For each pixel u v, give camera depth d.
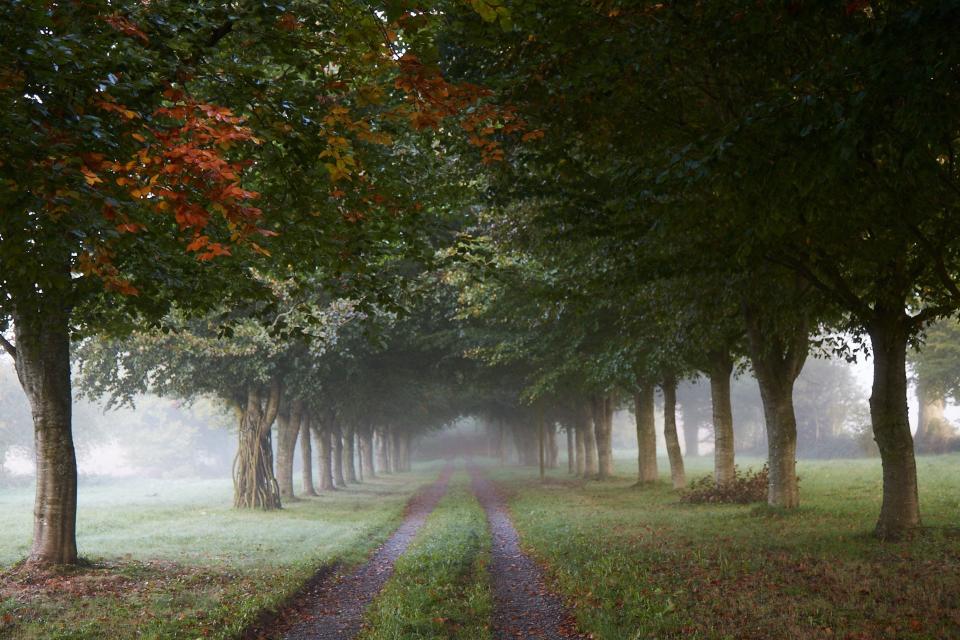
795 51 8.42
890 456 13.22
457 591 11.23
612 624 7.98
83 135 6.49
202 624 9.19
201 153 5.66
